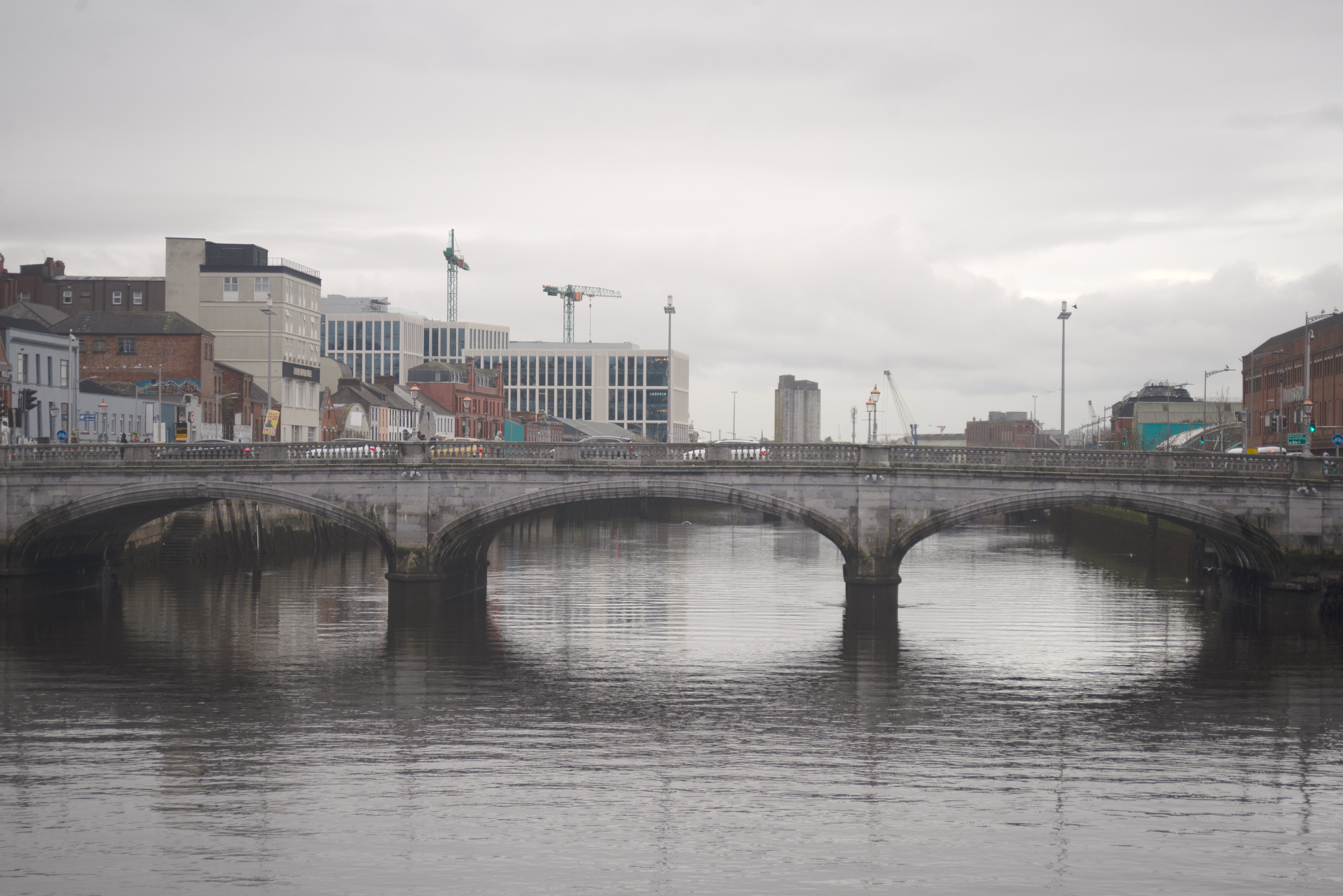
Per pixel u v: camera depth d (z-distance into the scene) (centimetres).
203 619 6525
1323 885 2903
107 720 4344
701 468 6569
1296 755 3959
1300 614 6216
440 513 6675
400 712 4472
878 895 2848
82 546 7606
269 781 3641
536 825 3284
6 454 6769
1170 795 3556
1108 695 4766
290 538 10100
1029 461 6450
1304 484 6191
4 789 3544
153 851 3075
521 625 6406
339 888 2855
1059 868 3005
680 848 3123
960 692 4822
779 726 4312
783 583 8412
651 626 6378
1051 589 8012
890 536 6488
